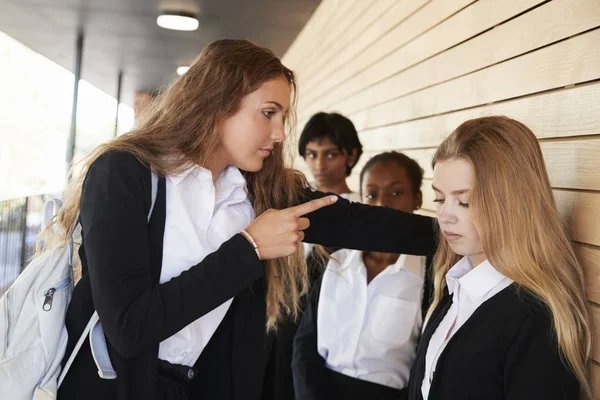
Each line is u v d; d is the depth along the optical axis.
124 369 1.06
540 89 1.38
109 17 4.57
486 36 1.72
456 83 1.96
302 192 1.42
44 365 1.06
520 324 0.99
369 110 3.27
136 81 7.80
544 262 1.03
